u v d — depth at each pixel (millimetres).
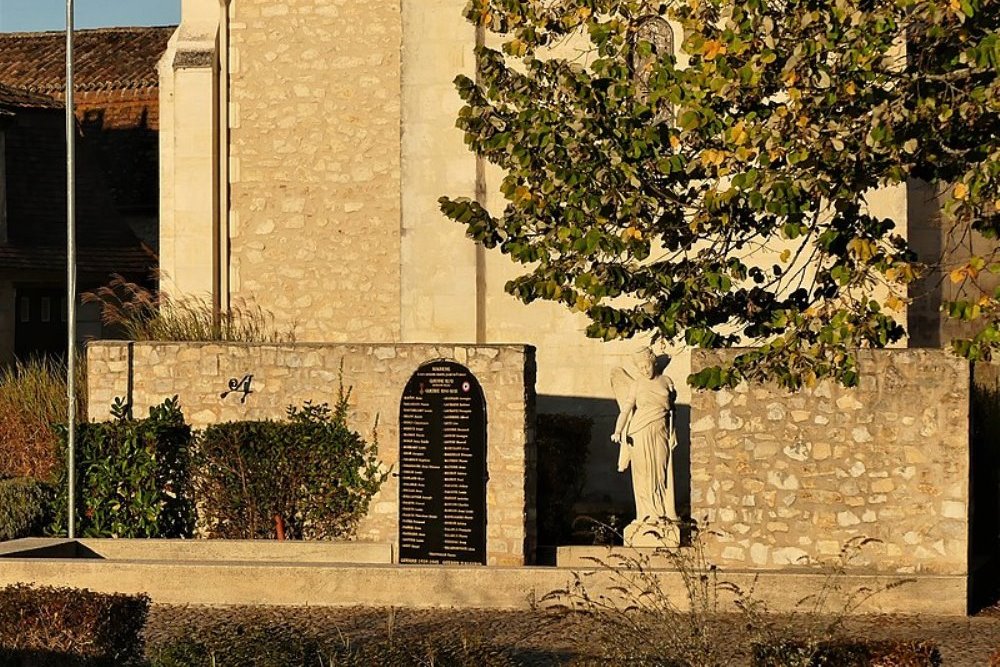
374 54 22297
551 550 16750
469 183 20047
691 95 11602
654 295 11594
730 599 14828
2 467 20047
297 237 22484
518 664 12062
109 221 30203
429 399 16781
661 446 16812
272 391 17516
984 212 11133
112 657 11508
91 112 33906
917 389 15602
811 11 10992
